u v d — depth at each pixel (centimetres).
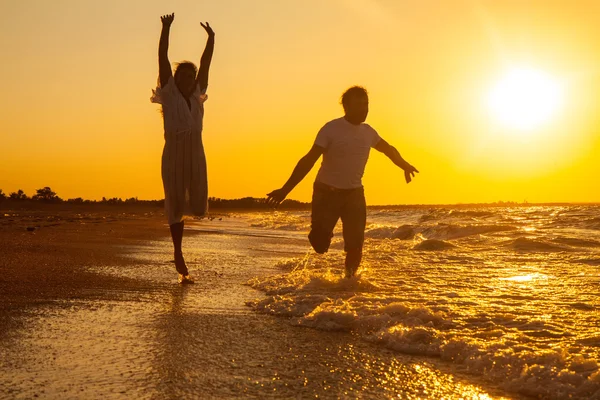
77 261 778
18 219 2305
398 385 286
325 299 504
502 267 805
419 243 1168
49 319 417
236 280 649
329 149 596
